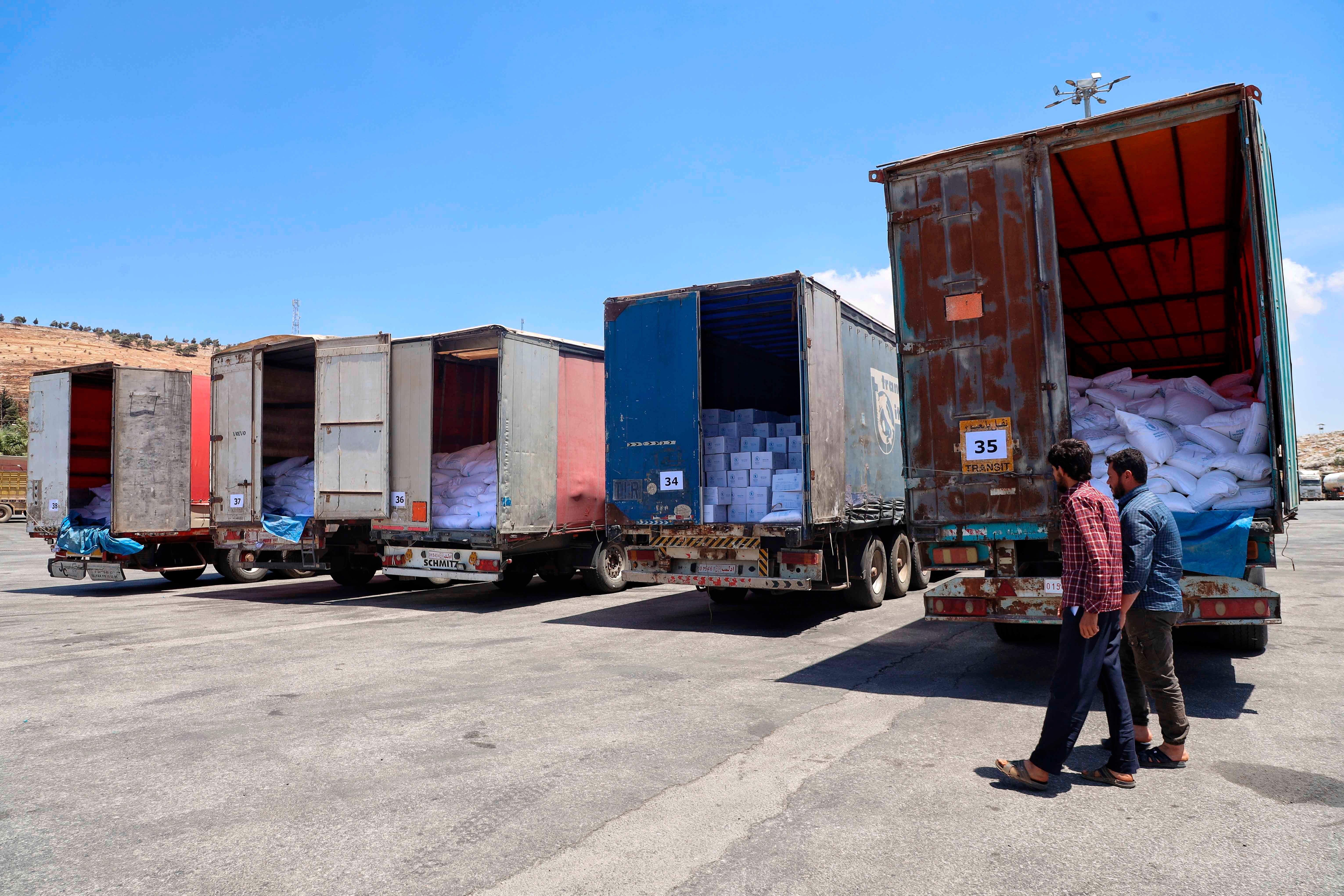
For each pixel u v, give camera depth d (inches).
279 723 194.9
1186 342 440.5
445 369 494.9
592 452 465.4
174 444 522.3
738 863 117.6
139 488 505.0
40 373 533.6
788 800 141.9
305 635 325.1
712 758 165.0
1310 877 111.2
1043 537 217.3
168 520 516.1
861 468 368.8
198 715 203.6
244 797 146.9
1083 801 140.4
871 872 114.4
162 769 162.6
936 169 233.9
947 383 230.8
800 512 318.3
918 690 220.5
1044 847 122.0
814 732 181.9
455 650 289.3
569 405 448.5
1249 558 202.2
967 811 136.3
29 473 535.5
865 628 326.6
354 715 200.8
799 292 315.3
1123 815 133.9
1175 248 321.1
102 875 116.9
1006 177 225.5
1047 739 144.6
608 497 354.0
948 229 232.1
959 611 221.8
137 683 240.1
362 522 442.9
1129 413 232.2
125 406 501.4
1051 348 219.3
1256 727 179.8
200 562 538.9
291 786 152.2
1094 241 315.0
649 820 134.0
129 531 498.6
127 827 134.0
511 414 403.9
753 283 327.6
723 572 335.6
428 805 141.8
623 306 356.8
